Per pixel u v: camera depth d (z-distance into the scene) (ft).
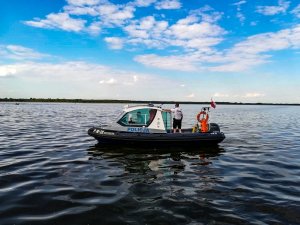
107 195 27.02
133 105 53.78
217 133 53.72
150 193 27.84
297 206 24.64
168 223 21.25
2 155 43.80
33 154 44.96
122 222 21.36
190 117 149.07
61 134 69.15
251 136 72.74
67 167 37.27
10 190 27.84
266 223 21.39
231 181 32.14
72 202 25.12
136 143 50.88
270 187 29.94
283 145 58.18
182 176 34.17
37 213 22.77
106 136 50.67
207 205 24.80
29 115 147.23
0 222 21.08
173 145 51.98
